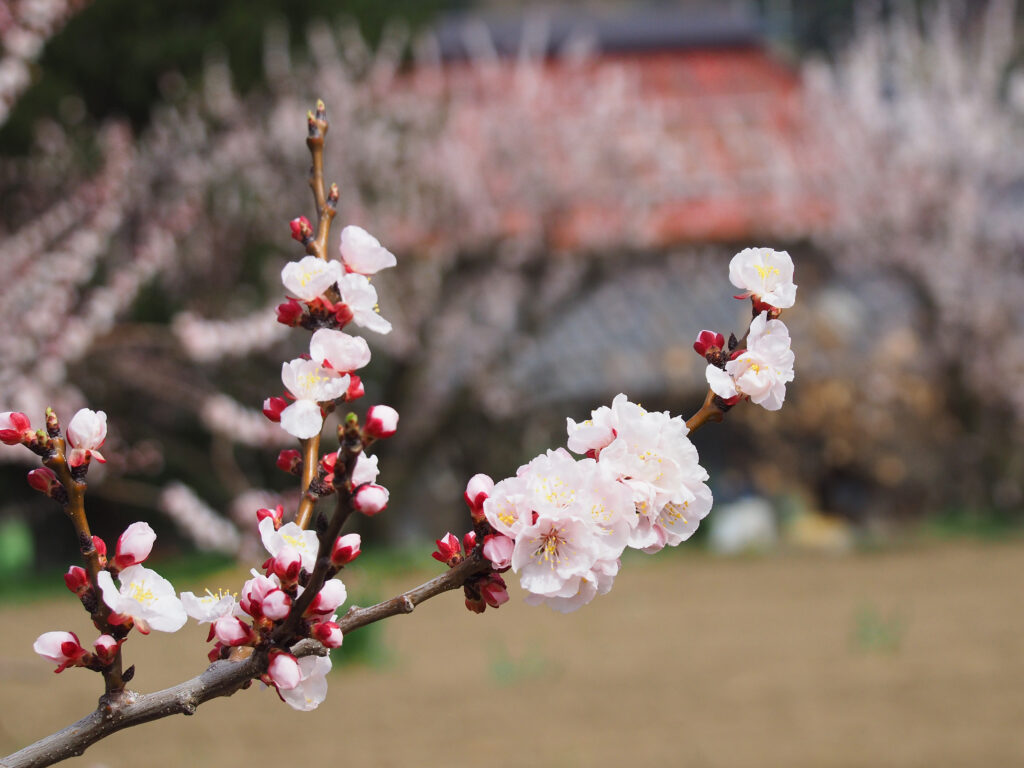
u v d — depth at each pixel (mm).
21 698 7684
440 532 17219
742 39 29859
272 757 6309
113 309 9875
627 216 16984
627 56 29578
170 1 16266
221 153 14352
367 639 8531
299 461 1503
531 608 11242
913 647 8898
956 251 18172
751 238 20359
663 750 6367
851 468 18219
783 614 10570
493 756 6277
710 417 1347
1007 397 18375
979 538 15391
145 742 6645
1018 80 18422
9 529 15367
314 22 17047
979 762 5988
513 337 16953
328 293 1420
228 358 12719
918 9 21766
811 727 6789
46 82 14875
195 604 1341
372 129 15570
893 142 18938
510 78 18422
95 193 11523
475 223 16188
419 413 16656
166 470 15297
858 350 18625
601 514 1258
